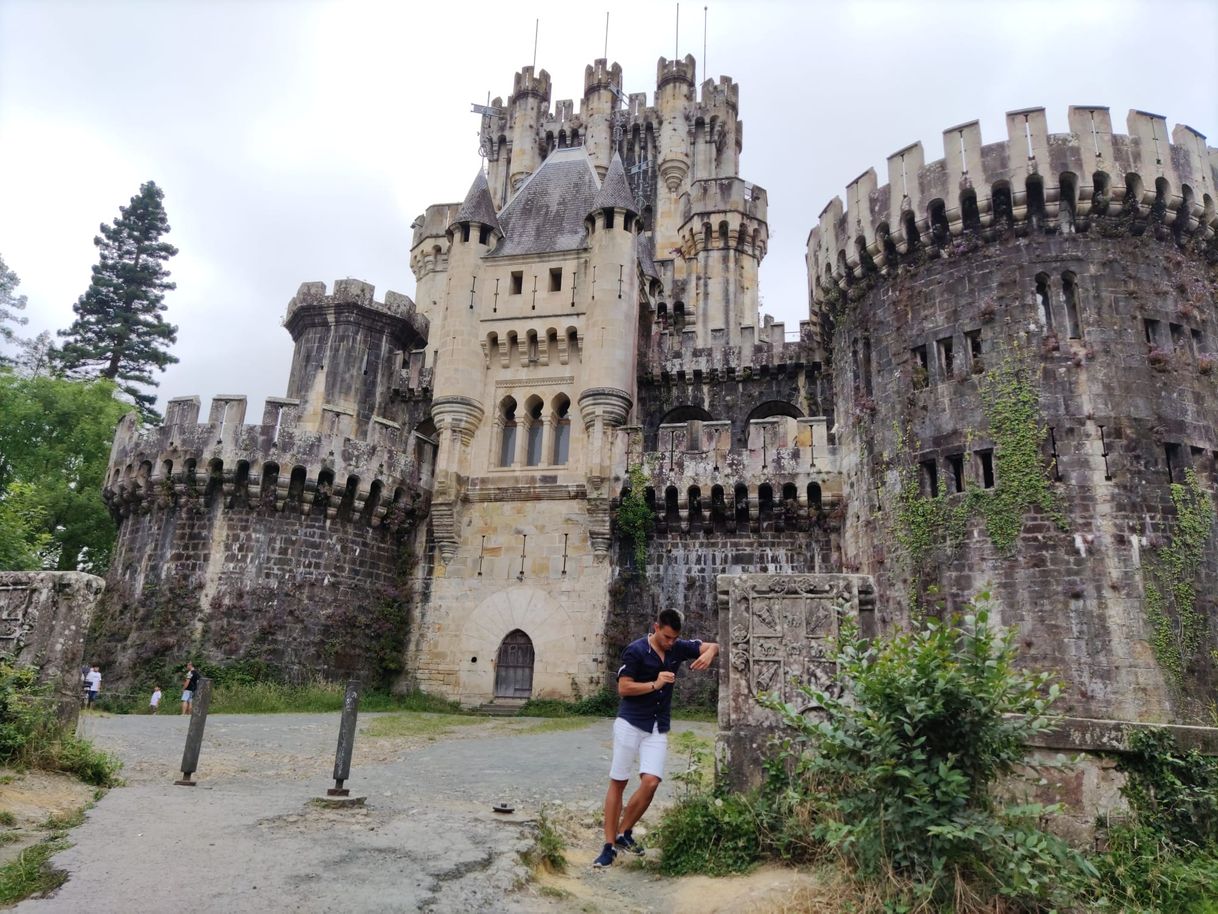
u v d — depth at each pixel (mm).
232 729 21266
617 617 31391
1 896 6469
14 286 51375
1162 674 21406
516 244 37375
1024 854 7152
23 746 11359
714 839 8969
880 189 28422
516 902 7117
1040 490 23328
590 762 17844
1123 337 24328
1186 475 23422
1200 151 26156
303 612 30609
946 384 25844
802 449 31250
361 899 6762
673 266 52875
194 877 7027
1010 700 7941
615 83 68250
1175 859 7938
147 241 61719
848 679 8898
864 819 7641
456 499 33719
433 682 32219
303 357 39812
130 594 30906
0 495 42375
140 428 34000
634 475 32281
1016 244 25641
